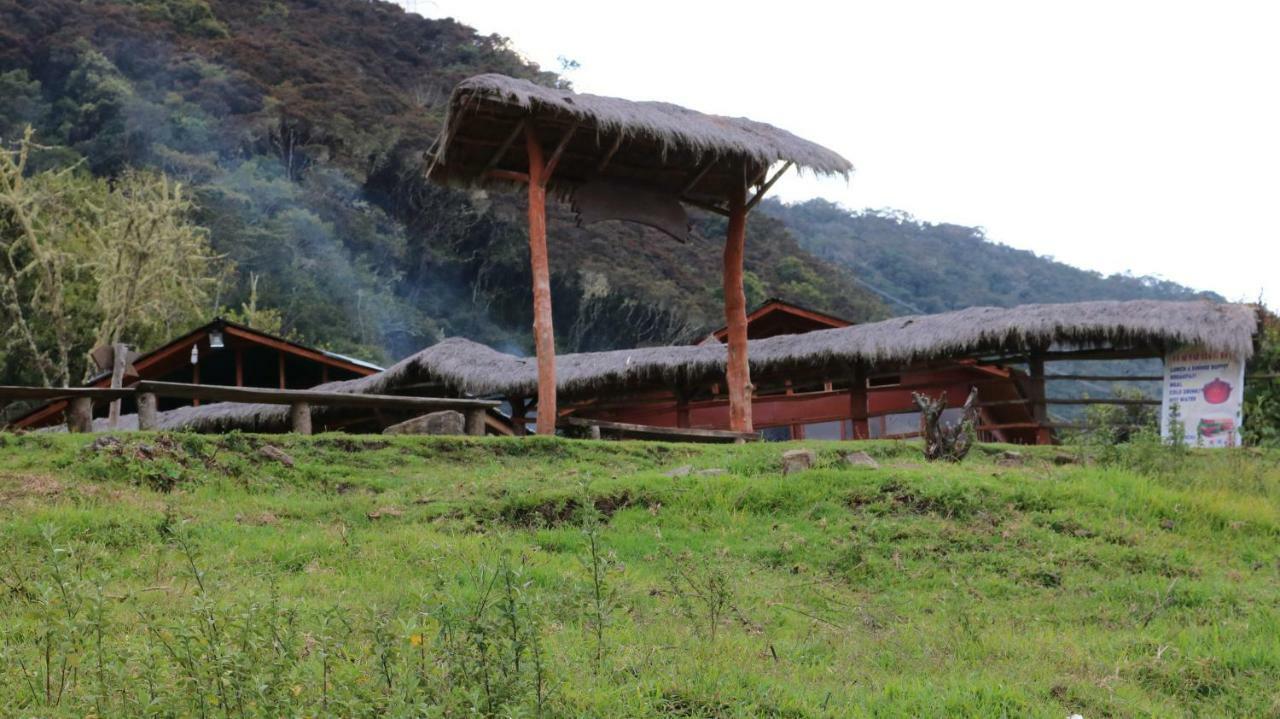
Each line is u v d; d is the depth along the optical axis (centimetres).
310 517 1041
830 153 1820
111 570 805
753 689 618
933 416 1318
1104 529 1003
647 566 912
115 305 3450
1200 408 1797
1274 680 672
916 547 955
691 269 6494
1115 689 654
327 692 494
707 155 1766
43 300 3694
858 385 2156
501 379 2283
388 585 794
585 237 6488
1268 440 1861
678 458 1446
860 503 1076
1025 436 2352
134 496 1041
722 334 2711
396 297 6125
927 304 8244
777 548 960
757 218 7200
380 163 6700
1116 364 5644
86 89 6219
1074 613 823
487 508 1070
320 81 7425
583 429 1673
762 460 1285
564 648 647
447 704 476
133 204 3562
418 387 2469
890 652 718
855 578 899
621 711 561
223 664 467
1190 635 751
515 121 1653
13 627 638
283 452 1241
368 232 6184
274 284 5303
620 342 6188
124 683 510
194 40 7325
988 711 604
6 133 5816
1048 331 1875
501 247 6275
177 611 684
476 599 734
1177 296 8700
